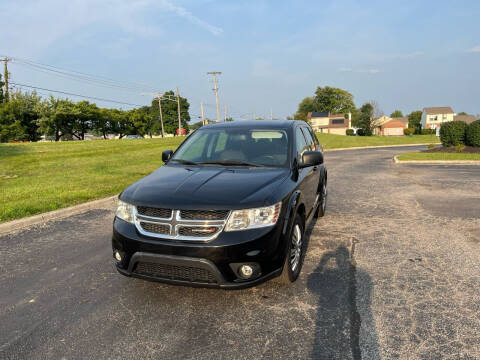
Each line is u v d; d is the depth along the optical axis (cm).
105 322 305
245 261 291
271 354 258
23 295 357
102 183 966
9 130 4350
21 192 827
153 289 365
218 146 446
